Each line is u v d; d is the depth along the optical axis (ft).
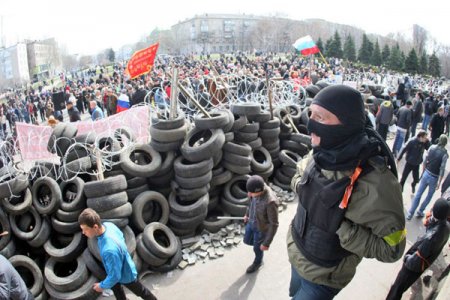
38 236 16.72
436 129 41.32
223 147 22.33
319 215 6.68
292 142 28.37
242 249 19.12
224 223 20.68
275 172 27.58
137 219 18.21
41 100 87.20
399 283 13.39
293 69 99.40
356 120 5.95
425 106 53.06
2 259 10.73
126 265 12.72
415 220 22.98
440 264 16.65
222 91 37.04
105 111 57.47
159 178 20.56
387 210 5.92
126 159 19.88
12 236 16.83
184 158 20.90
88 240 16.30
